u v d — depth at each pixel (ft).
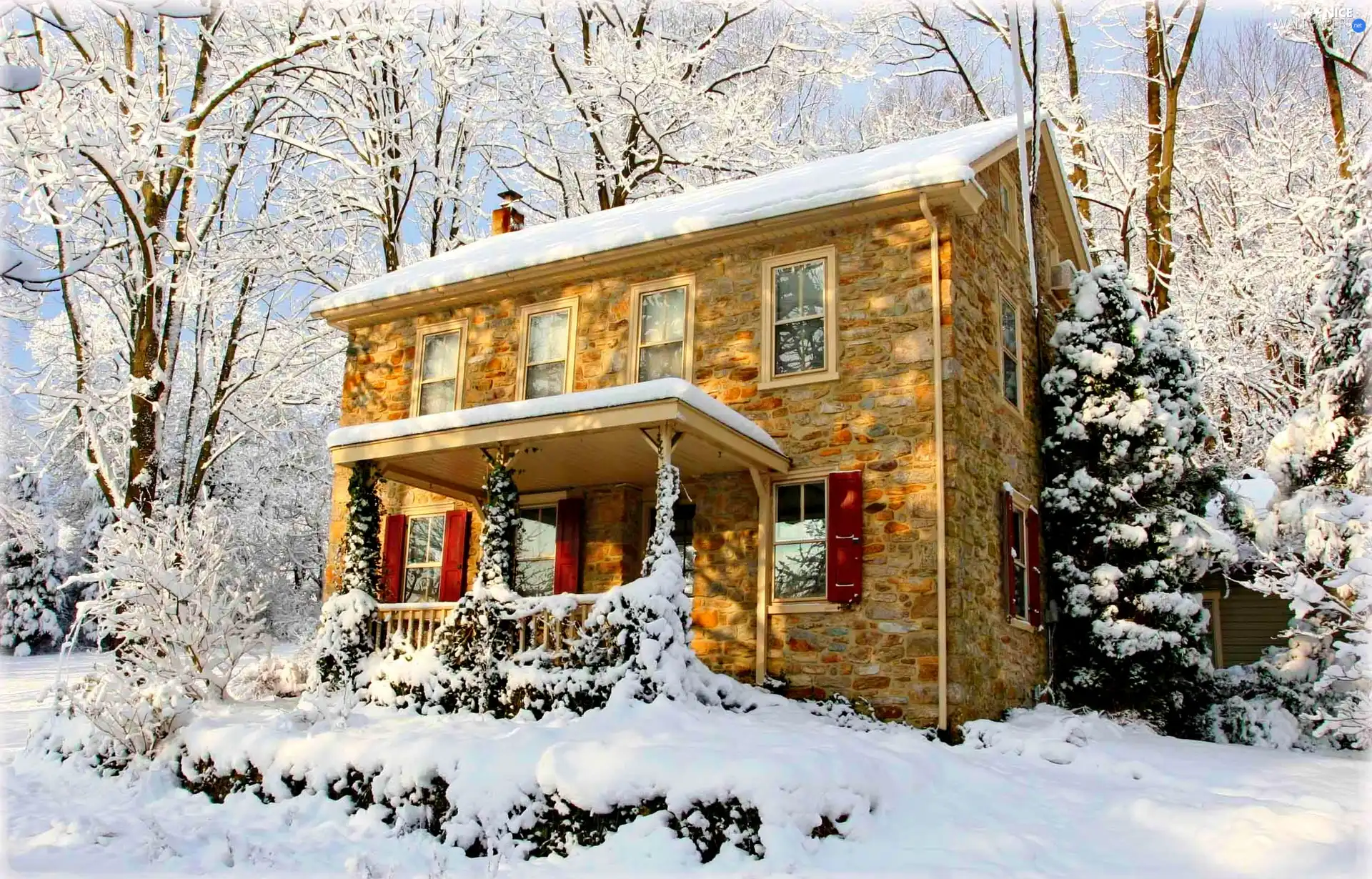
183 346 81.46
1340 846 21.07
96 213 55.57
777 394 39.29
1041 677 41.29
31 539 69.56
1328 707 38.68
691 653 32.89
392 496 48.55
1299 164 72.43
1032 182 47.60
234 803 30.30
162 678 36.24
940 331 36.45
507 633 34.45
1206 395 72.43
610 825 24.18
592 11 82.38
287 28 60.64
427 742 27.94
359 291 50.29
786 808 22.35
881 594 35.47
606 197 83.10
